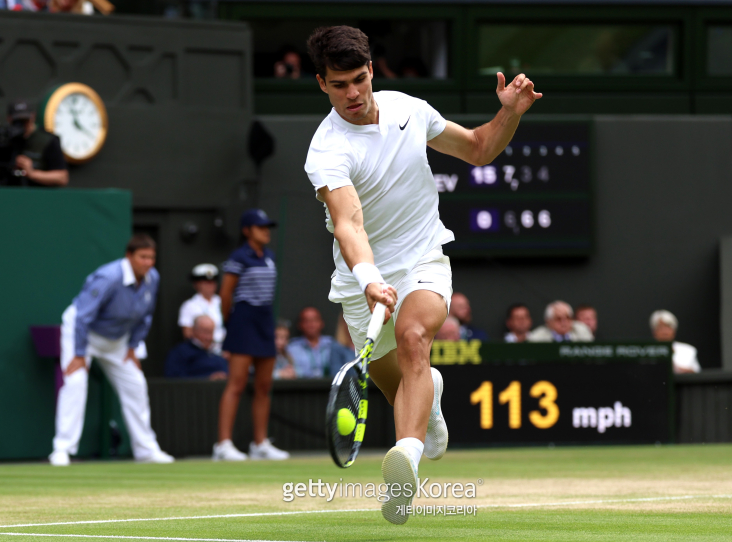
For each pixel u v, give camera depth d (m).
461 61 40.53
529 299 39.53
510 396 29.05
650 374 29.67
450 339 30.00
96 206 27.94
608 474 19.23
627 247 40.31
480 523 10.95
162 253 36.81
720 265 40.03
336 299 11.26
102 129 35.28
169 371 31.48
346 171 10.45
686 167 40.72
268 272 27.05
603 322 40.03
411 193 10.79
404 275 10.78
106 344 25.53
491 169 38.50
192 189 37.09
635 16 41.38
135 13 40.06
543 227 38.78
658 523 10.85
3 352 26.70
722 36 42.06
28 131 29.19
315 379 30.28
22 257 27.02
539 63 41.28
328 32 10.32
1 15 34.22
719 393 30.52
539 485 16.70
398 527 10.57
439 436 11.49
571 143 38.91
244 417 29.56
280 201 38.31
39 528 10.67
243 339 26.80
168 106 36.81
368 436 29.97
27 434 26.94
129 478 19.48
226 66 37.81
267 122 38.53
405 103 10.99
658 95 41.84
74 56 35.34
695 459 23.72
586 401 29.39
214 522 11.22
